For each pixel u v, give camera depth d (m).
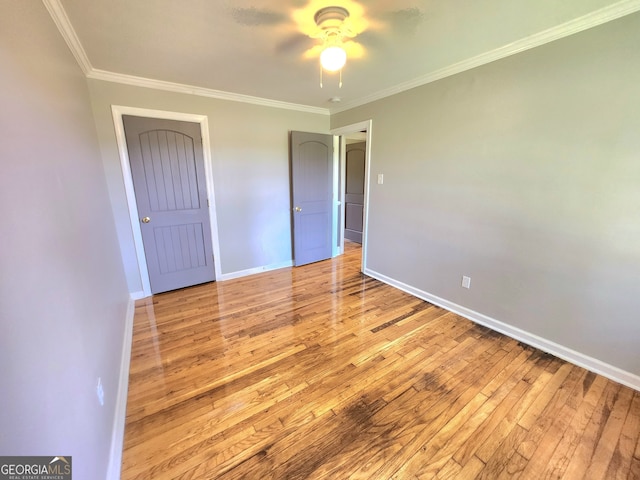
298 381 1.83
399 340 2.28
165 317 2.66
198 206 3.30
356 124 3.62
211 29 1.79
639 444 1.39
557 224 1.96
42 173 0.96
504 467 1.29
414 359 2.04
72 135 1.54
